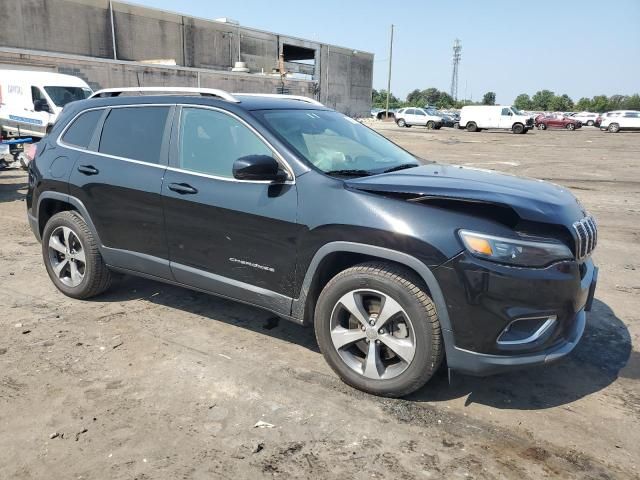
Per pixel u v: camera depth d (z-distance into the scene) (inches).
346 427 120.0
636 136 1376.7
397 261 122.4
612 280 224.7
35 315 178.5
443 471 106.6
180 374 141.9
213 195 148.3
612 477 105.7
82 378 139.2
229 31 1868.8
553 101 4456.2
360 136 172.2
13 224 313.1
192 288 162.4
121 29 1528.1
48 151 191.9
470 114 1567.4
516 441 116.4
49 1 1344.7
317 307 136.9
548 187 140.8
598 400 133.3
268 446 113.3
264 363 148.6
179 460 108.7
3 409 125.1
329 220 130.0
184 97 163.3
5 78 737.0
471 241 116.5
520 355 119.0
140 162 166.1
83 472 105.0
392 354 131.0
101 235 177.3
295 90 1814.7
